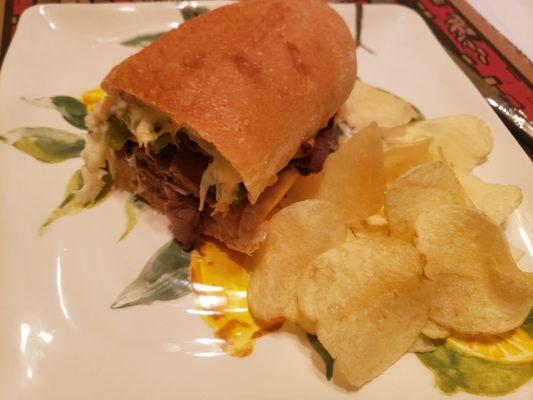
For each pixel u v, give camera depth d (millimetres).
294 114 189
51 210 194
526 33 316
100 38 261
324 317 162
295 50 197
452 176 190
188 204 194
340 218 184
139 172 199
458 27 315
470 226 175
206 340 171
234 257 196
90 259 185
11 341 159
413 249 171
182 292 183
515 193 204
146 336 169
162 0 293
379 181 199
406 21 296
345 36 223
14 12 276
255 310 172
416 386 166
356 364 157
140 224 199
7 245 179
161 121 184
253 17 200
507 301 170
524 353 175
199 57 181
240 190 189
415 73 278
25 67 235
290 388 163
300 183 209
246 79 180
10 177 198
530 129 256
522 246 209
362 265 169
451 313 172
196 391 159
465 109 261
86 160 200
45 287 174
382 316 162
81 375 157
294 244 179
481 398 164
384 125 245
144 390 157
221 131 170
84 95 237
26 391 151
